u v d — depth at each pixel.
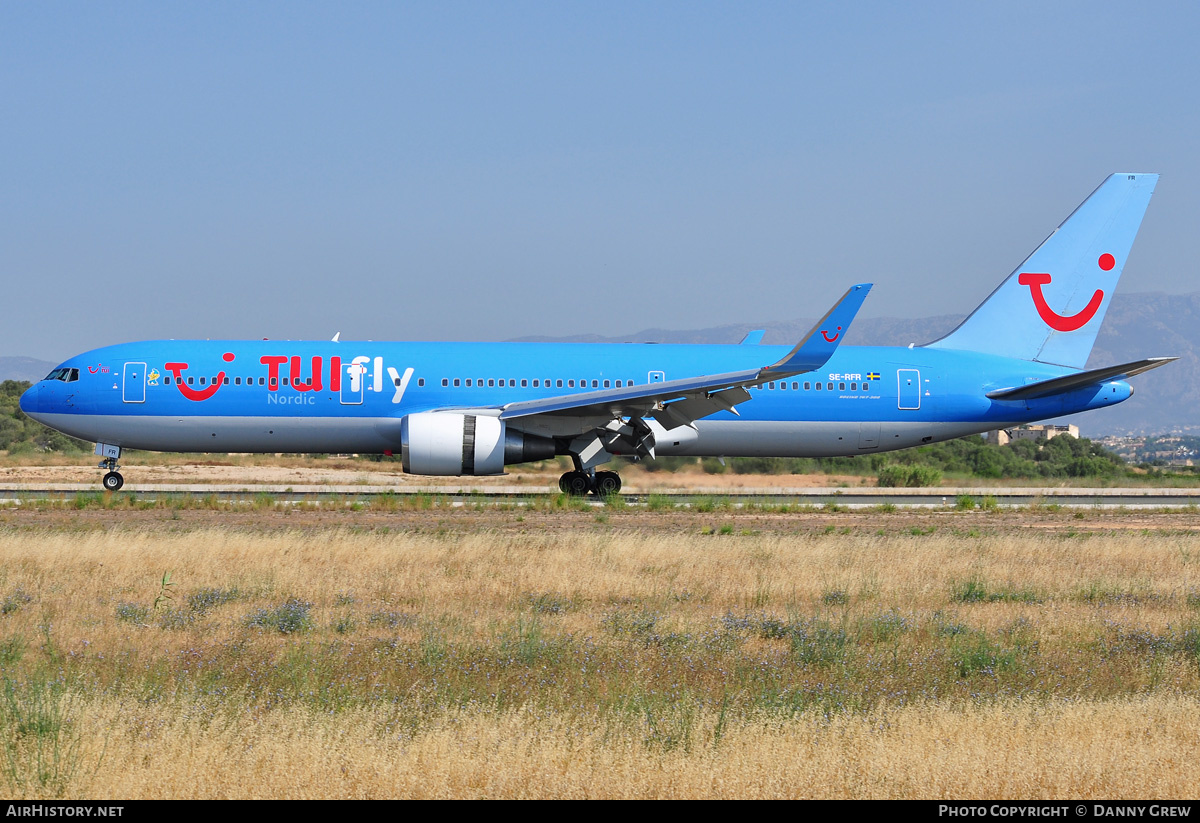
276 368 121.31
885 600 59.66
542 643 44.81
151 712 33.31
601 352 127.50
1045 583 66.06
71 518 93.69
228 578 62.06
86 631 47.97
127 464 187.00
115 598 56.31
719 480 169.75
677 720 33.50
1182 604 60.22
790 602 58.59
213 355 121.88
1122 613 56.75
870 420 131.62
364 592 59.06
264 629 49.22
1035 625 52.72
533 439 121.06
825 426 131.38
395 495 125.94
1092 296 137.50
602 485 128.88
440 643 44.81
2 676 37.97
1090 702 37.84
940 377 132.50
